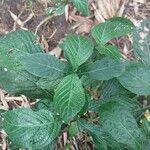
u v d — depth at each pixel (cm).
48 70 36
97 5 64
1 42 40
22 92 41
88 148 55
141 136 38
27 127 37
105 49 44
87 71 37
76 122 41
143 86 41
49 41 61
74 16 63
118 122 39
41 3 62
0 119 40
